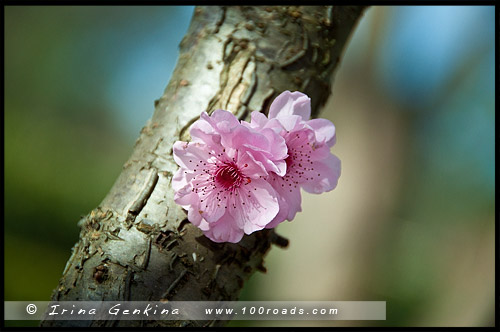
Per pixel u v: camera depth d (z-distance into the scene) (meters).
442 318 0.64
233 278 0.25
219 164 0.24
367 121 0.80
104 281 0.24
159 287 0.24
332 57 0.27
